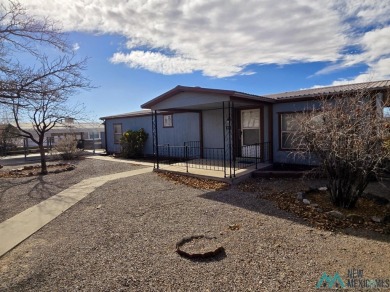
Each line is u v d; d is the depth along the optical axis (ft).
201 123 39.78
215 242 12.10
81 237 13.44
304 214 15.40
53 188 25.84
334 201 16.52
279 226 13.88
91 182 28.02
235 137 35.17
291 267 9.81
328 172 16.51
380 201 16.83
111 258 10.96
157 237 13.01
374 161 14.89
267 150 32.01
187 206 18.10
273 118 31.22
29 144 79.15
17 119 30.68
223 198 19.86
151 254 11.20
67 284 9.18
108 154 59.93
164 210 17.37
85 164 44.06
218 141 37.78
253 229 13.57
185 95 28.81
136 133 50.47
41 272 10.09
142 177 29.89
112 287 8.86
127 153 50.47
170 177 28.86
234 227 13.93
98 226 14.92
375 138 14.53
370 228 13.29
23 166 44.68
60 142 53.42
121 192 22.91
